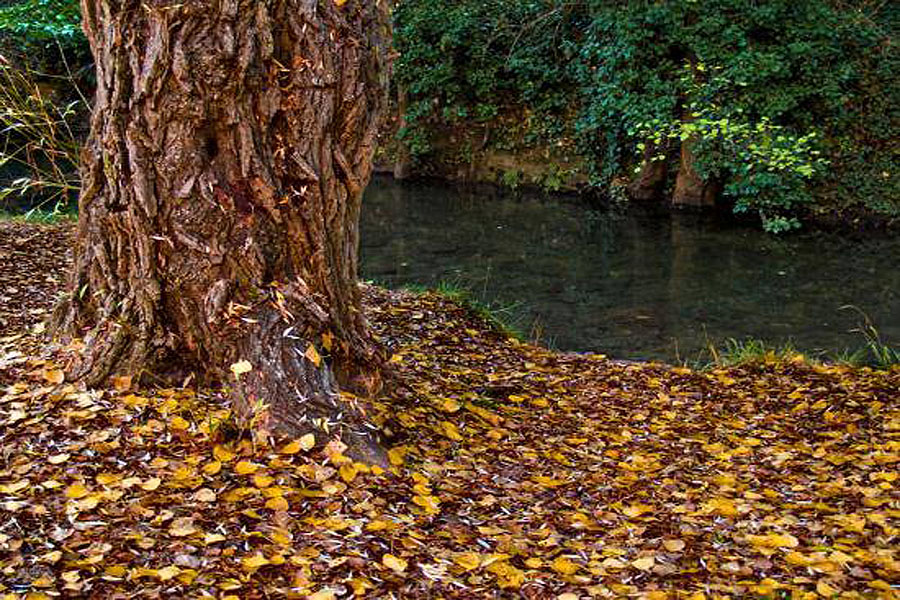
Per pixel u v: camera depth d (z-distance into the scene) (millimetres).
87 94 11711
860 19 12023
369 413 3062
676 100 11789
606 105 12328
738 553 2648
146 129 2826
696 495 3197
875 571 2518
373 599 2107
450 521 2648
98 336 3029
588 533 2756
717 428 4168
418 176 15281
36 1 9148
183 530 2268
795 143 10375
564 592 2285
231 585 2059
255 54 2816
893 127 11453
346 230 3234
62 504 2326
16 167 11008
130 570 2070
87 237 3109
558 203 13312
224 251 2910
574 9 13992
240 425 2836
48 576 1996
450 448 3264
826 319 7984
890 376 5008
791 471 3561
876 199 11320
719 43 11398
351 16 3049
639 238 11164
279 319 2951
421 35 14625
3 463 2516
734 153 11070
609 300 8625
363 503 2576
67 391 2926
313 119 2951
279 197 2932
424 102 14797
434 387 3969
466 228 11805
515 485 3072
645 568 2449
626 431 3986
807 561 2543
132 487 2467
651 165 12781
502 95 14680
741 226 11602
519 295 8805
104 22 2865
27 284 4988
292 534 2352
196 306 2957
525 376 4738
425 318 5625
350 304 3287
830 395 4656
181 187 2852
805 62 11289
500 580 2293
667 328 7742
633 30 11898
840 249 10445
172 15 2725
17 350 3342
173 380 3029
